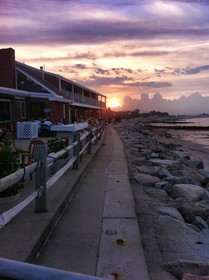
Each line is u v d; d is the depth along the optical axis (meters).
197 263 4.24
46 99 26.95
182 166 15.32
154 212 6.80
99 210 6.19
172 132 71.62
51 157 5.83
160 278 4.11
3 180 3.74
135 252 4.41
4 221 3.63
